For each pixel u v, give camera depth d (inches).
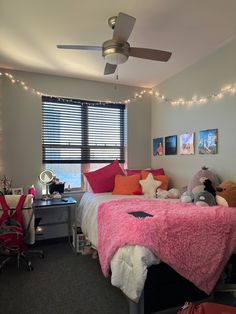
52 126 147.2
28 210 106.2
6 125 132.5
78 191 151.3
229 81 104.0
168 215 76.8
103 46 81.9
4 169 132.0
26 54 113.3
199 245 72.1
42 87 140.6
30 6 77.6
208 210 82.4
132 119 164.2
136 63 124.5
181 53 113.6
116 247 70.3
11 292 86.7
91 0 74.7
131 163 164.1
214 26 90.2
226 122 105.8
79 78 148.6
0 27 89.8
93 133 158.6
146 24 88.1
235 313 54.9
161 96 156.3
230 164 103.9
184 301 76.3
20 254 108.2
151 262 66.1
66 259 116.2
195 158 125.4
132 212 86.9
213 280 72.9
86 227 117.0
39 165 140.4
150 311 72.1
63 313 74.7
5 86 132.2
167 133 149.9
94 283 92.9
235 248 76.2
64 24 88.0
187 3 76.4
